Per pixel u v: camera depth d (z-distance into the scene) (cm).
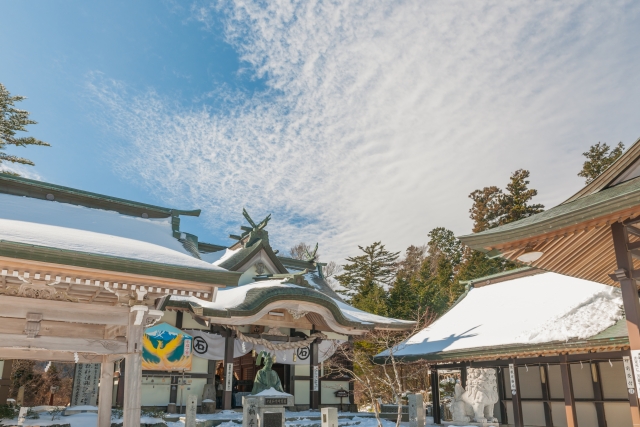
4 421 1708
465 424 2072
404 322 2744
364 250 5556
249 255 2580
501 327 2128
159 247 1336
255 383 1691
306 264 3316
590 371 1995
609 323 1619
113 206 1970
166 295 1264
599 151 4834
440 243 6450
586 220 866
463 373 2334
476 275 4550
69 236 1142
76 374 2809
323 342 2619
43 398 3769
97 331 1273
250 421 1501
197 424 1778
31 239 1023
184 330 2141
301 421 2023
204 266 1229
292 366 2506
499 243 981
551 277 2427
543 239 945
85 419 1714
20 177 1755
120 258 1075
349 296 5259
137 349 1177
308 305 2250
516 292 2508
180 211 2134
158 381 2039
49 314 1112
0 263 970
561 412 2064
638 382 833
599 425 1922
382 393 3092
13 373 3009
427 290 4153
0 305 1072
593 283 2100
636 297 864
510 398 2295
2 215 1295
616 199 813
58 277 1039
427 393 3259
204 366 2188
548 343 1697
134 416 1138
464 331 2306
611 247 1076
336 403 2661
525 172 5116
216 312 1970
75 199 1880
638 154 967
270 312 2344
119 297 1199
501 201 5131
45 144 3181
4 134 3089
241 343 2289
